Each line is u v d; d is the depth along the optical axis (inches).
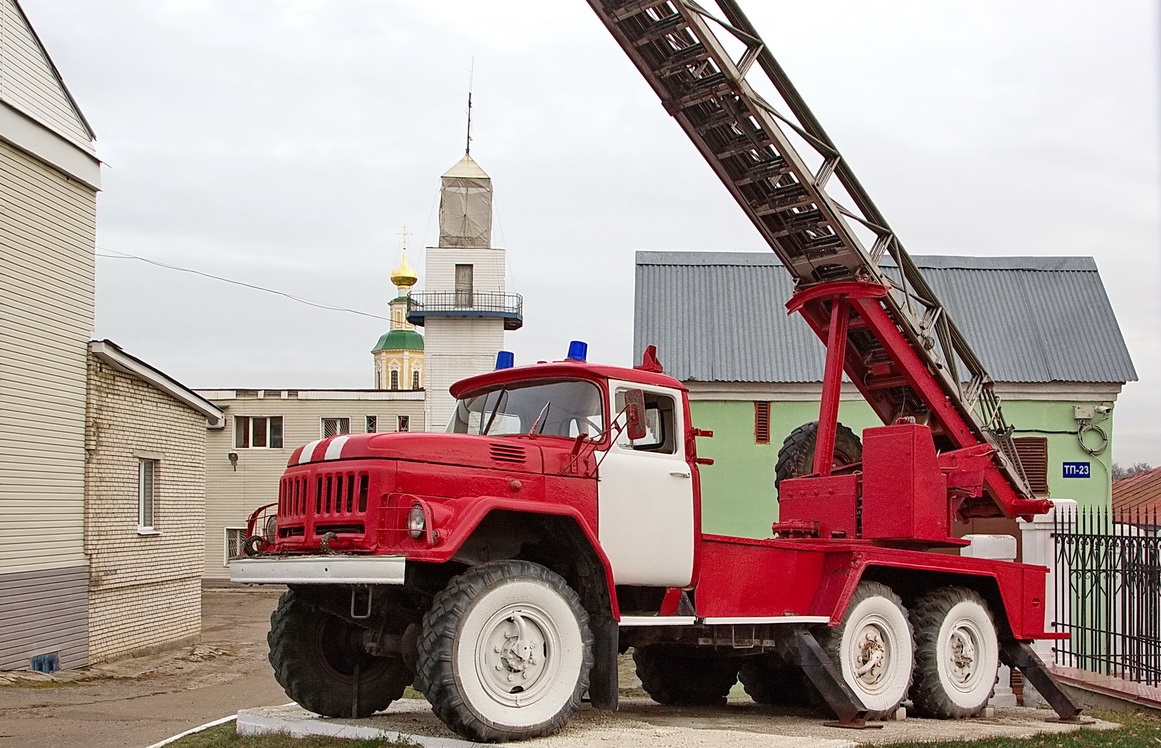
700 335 784.3
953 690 362.6
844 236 402.3
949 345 441.1
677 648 365.7
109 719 437.1
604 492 295.6
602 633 283.1
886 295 414.6
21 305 601.6
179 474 803.4
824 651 334.3
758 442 762.8
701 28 357.1
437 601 256.1
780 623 327.6
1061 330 794.2
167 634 780.6
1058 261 850.8
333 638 310.8
